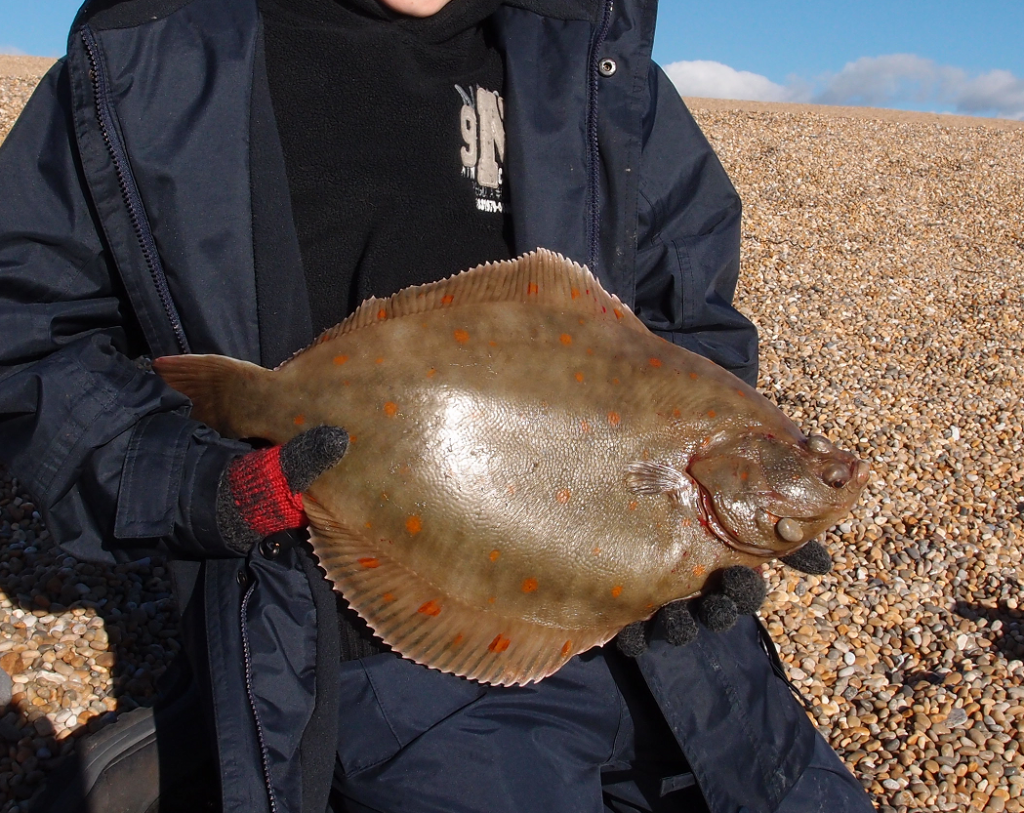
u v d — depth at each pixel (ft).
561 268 6.23
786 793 7.07
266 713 5.90
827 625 12.66
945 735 10.79
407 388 5.79
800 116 51.16
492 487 5.77
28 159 6.14
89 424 5.90
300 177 6.61
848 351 22.44
